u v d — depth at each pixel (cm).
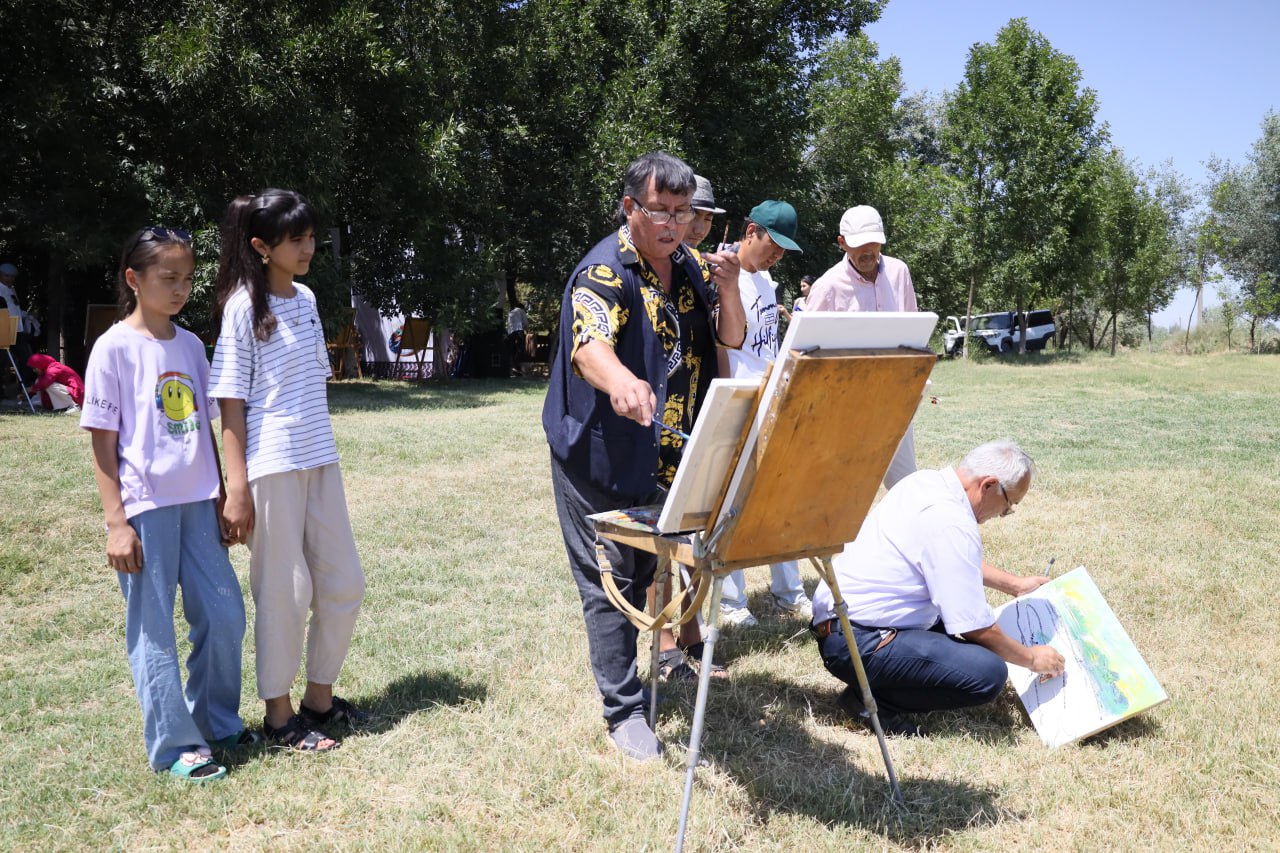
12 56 1284
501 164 1969
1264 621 485
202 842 284
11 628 457
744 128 2156
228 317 323
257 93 1318
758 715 379
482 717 364
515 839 285
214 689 337
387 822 292
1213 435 1068
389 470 828
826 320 247
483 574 552
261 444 326
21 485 685
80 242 1288
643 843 281
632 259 319
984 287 2816
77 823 290
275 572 331
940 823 302
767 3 2077
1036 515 692
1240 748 350
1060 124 2734
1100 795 317
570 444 328
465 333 1794
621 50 2086
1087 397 1532
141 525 313
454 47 1773
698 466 262
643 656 434
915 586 362
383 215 1659
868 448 274
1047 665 366
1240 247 3591
